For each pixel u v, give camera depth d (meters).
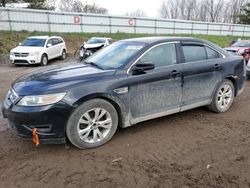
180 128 4.17
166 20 34.91
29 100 3.10
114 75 3.53
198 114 4.84
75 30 28.36
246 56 11.45
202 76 4.38
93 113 3.44
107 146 3.54
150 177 2.82
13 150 3.44
